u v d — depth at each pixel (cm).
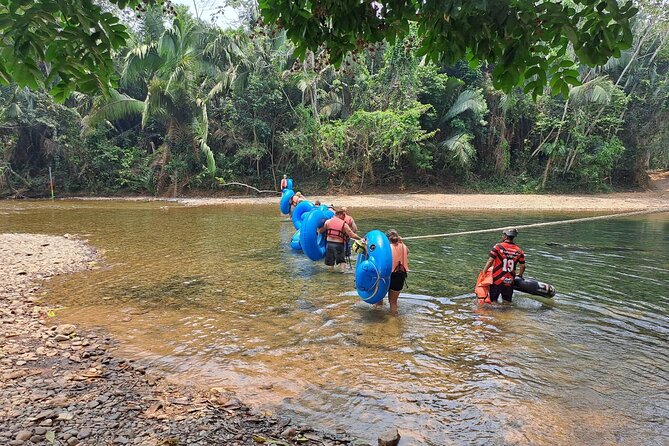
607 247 1300
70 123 3112
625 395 452
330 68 3075
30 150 3250
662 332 629
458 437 378
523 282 775
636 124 3425
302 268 1016
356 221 1855
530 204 2609
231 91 3106
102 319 672
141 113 3145
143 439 361
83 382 466
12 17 241
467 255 1168
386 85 3027
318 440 372
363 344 580
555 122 3122
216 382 475
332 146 3053
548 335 614
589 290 848
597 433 384
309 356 543
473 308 734
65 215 2056
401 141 2912
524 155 3416
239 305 741
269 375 493
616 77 3484
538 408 425
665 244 1352
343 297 789
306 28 309
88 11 253
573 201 2736
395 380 482
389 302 738
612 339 601
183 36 2881
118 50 275
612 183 3578
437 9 229
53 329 627
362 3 291
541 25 238
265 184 3250
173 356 541
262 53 3020
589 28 242
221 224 1753
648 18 3091
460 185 3378
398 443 368
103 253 1171
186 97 3012
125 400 429
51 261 1052
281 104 3109
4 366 497
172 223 1781
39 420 383
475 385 471
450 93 3212
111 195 3203
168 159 3141
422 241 1388
